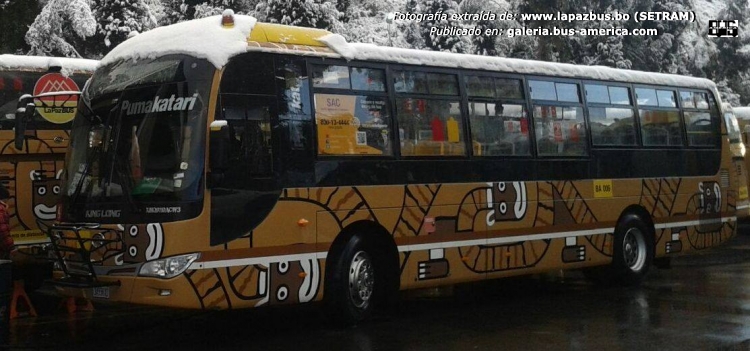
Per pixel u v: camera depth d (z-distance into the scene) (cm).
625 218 1303
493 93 1130
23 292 1101
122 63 908
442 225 1041
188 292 804
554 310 1094
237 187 845
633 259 1319
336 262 942
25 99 992
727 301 1145
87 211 866
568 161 1216
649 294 1224
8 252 1001
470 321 1014
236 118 853
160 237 806
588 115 1259
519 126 1156
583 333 930
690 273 1466
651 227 1349
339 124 947
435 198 1035
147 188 828
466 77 1096
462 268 1064
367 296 979
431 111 1047
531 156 1166
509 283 1380
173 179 819
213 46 852
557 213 1193
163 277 801
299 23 2553
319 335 927
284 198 884
